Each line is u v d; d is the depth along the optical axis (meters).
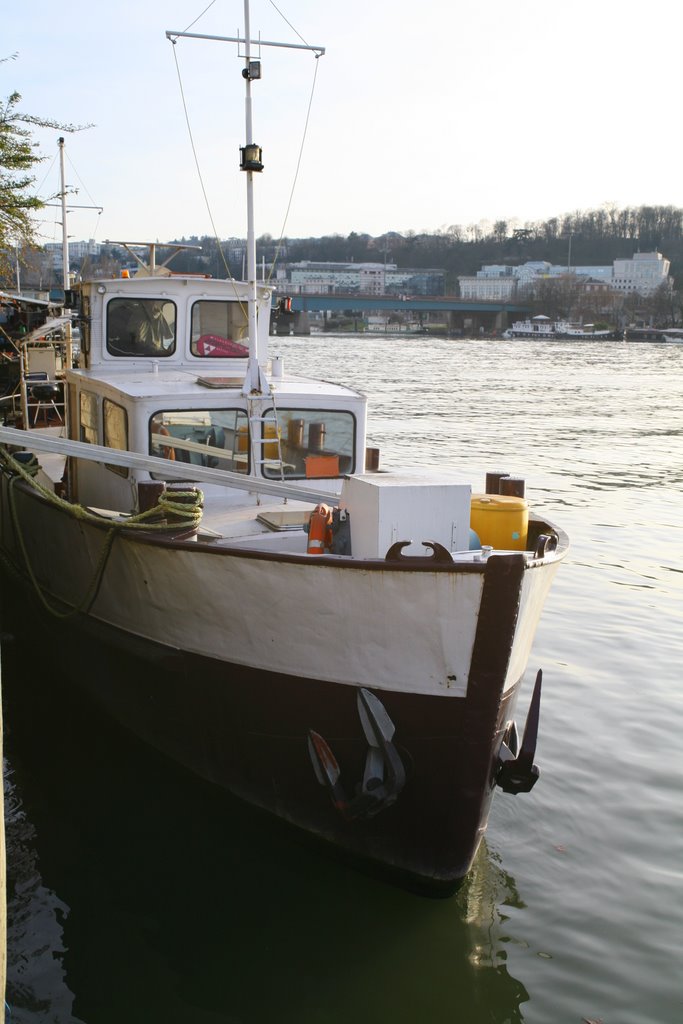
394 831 6.03
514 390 47.09
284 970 5.52
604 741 8.17
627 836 6.75
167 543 6.46
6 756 7.78
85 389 9.26
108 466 8.60
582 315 166.38
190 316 9.46
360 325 165.00
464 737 5.76
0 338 18.06
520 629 5.71
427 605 5.57
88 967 5.52
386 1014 5.19
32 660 9.81
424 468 22.22
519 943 5.69
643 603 12.12
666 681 9.52
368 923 5.90
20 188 13.97
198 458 8.05
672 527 16.64
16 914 5.92
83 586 7.99
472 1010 5.19
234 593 6.22
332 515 6.50
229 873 6.37
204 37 7.88
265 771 6.55
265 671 6.33
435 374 58.34
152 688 7.25
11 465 9.01
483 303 145.12
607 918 5.89
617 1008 5.18
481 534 6.56
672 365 73.44
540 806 7.12
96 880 6.28
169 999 5.29
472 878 6.26
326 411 8.27
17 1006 5.20
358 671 5.91
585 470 22.78
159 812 7.07
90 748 7.98
